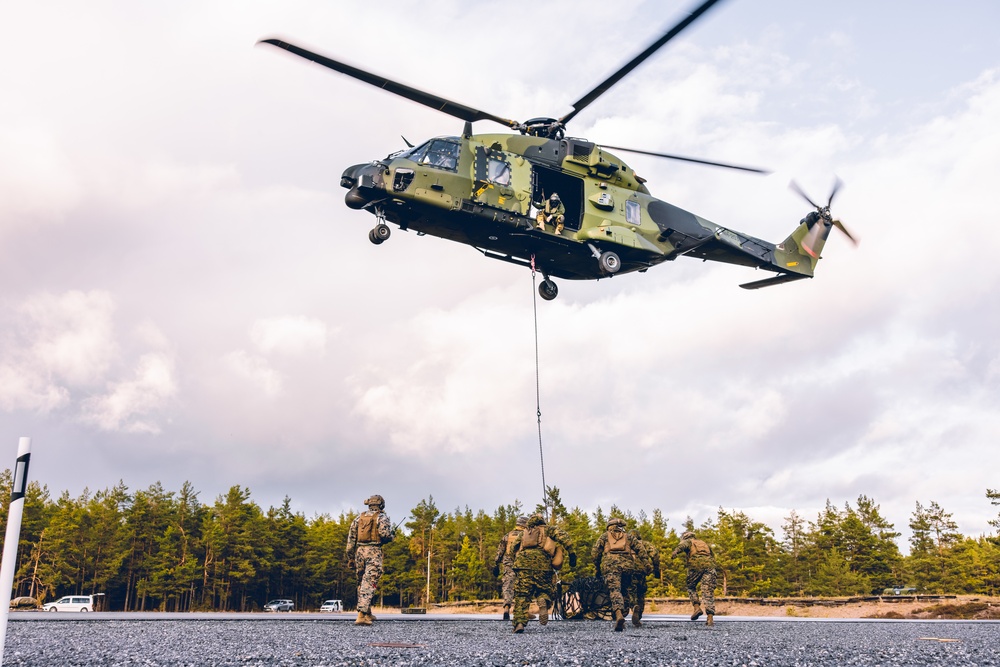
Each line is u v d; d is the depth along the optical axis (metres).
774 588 65.69
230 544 65.25
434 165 14.52
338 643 6.63
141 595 61.66
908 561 70.62
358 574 10.54
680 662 5.46
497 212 14.88
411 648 6.26
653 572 10.31
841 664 5.54
